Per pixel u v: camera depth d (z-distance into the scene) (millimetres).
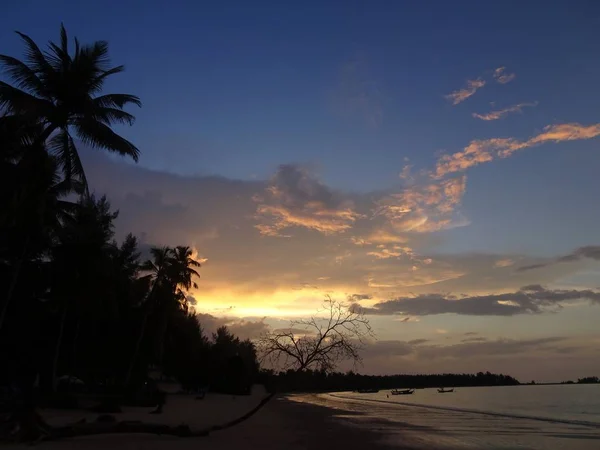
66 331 37844
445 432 26500
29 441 14148
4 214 22797
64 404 28891
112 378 54844
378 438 22344
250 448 16609
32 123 22594
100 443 15352
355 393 159250
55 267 31938
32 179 23219
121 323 48219
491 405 67375
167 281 50969
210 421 27688
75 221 29906
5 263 31188
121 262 45656
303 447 18125
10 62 21875
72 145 23859
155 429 16797
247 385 81562
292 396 108938
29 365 33844
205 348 79750
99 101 23828
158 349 49656
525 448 20594
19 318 32219
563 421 37625
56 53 22703
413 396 117750
